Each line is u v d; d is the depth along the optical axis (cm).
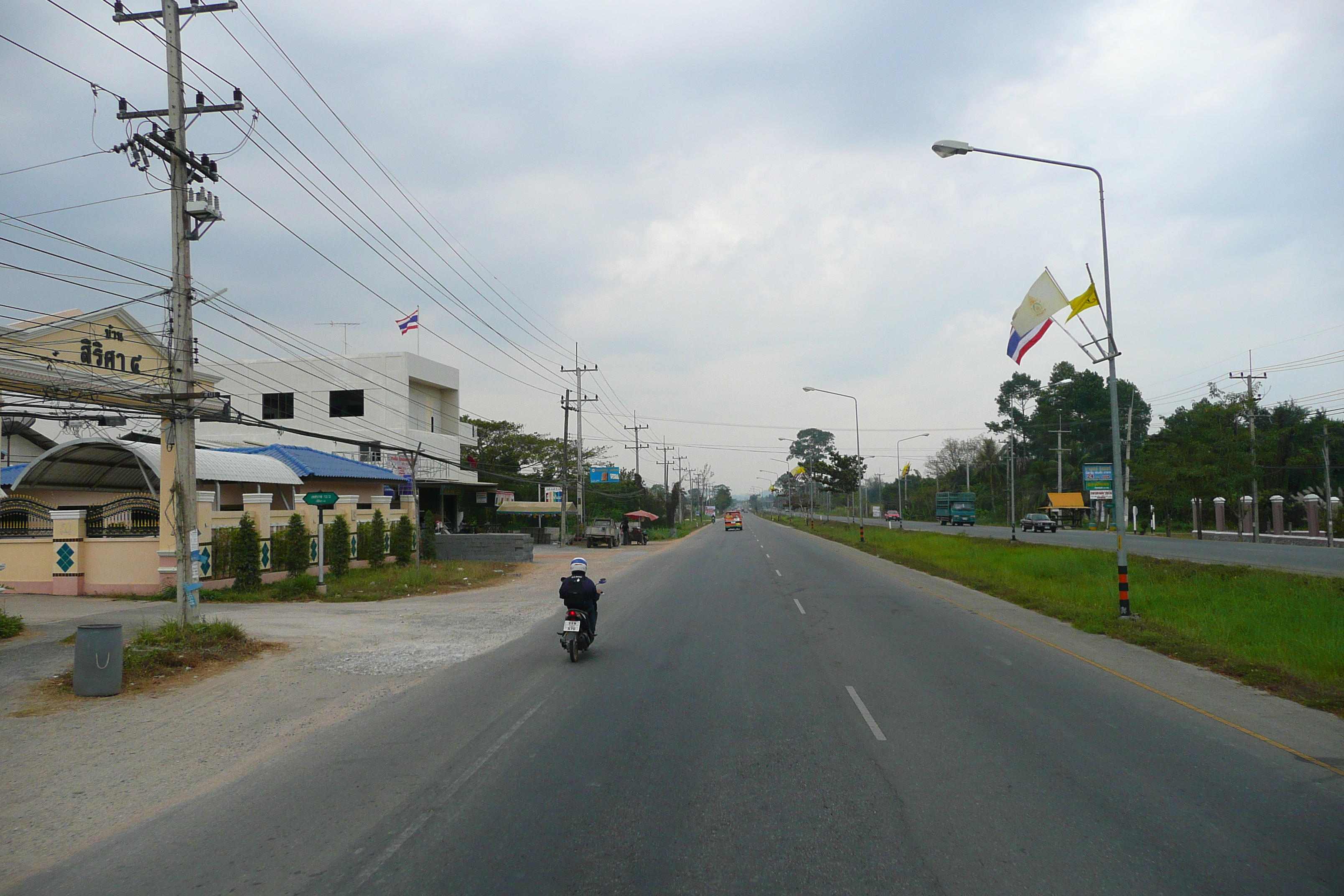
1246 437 5453
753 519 14688
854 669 1080
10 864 519
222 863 510
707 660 1161
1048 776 643
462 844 524
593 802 595
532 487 6506
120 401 1723
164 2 1384
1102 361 1592
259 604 1930
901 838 523
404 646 1353
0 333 1798
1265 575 2170
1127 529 6275
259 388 4425
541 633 1504
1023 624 1496
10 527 2181
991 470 9144
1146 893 446
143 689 1027
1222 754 702
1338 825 543
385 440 4269
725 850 507
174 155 1395
